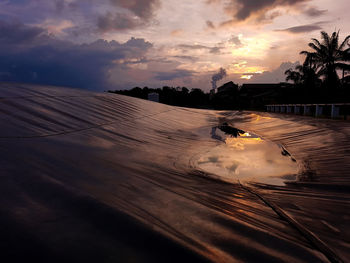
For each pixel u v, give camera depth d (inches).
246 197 168.7
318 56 1056.8
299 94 1245.1
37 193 119.6
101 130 365.7
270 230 113.5
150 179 185.3
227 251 89.8
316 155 298.2
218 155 332.8
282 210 141.6
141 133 421.7
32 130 275.9
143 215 112.4
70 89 650.8
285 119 675.4
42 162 174.4
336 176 213.9
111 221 100.0
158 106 853.8
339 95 1002.7
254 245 95.0
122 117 511.2
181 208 129.7
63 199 116.0
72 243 83.2
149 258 80.3
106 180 162.6
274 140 441.4
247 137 496.1
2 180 128.0
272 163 287.1
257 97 1809.8
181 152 340.8
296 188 194.4
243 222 116.3
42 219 96.5
